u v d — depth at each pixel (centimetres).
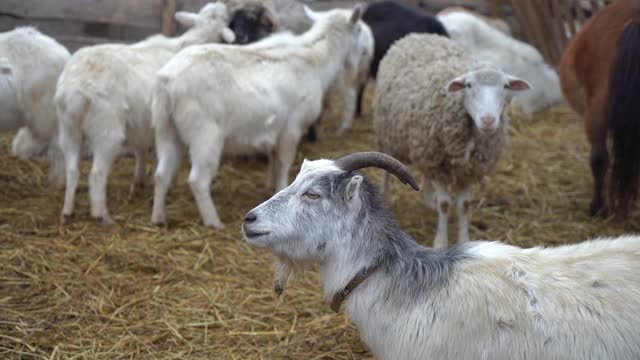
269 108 620
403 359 305
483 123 510
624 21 643
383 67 636
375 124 641
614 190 621
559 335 283
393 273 312
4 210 621
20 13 905
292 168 780
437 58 595
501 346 289
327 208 315
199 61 589
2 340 425
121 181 722
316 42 671
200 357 423
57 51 652
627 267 295
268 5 779
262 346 438
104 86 589
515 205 691
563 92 733
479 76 520
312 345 440
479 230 630
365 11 954
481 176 561
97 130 592
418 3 1164
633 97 589
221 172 759
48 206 640
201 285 513
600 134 648
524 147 870
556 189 735
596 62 656
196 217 635
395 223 326
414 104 565
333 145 859
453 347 295
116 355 421
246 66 616
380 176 750
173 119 592
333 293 322
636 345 280
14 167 733
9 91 626
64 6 918
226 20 704
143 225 608
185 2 959
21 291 487
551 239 615
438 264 310
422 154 561
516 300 292
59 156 669
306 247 319
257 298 497
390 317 309
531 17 1124
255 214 319
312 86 660
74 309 470
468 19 1006
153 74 623
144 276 522
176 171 616
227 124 605
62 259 535
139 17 945
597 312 285
